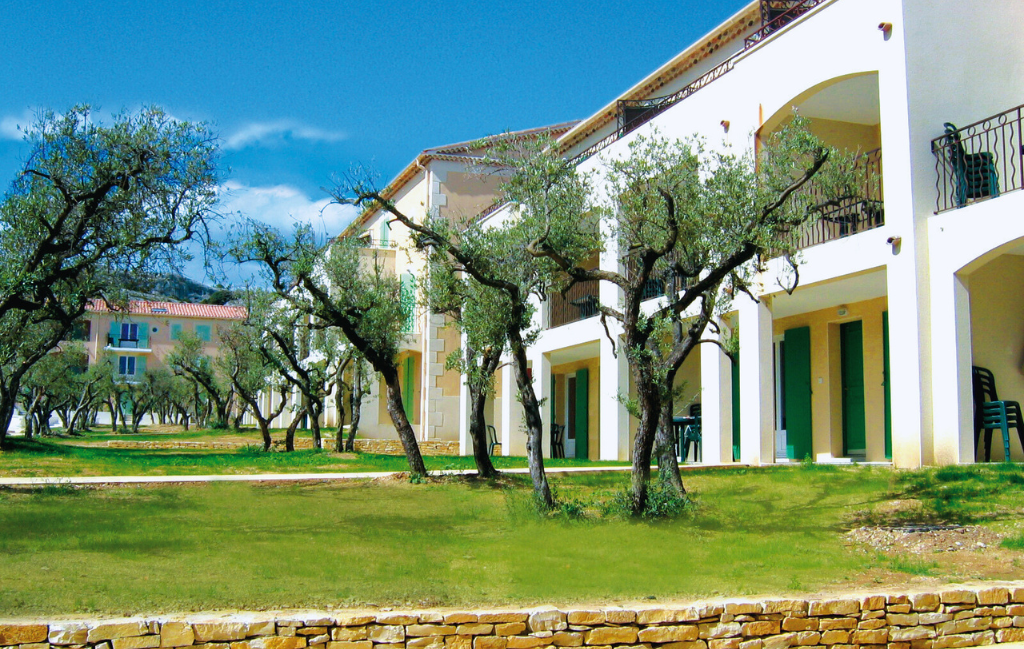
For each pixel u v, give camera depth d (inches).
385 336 572.4
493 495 449.1
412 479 506.3
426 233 400.2
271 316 907.4
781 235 433.1
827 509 381.7
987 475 405.4
